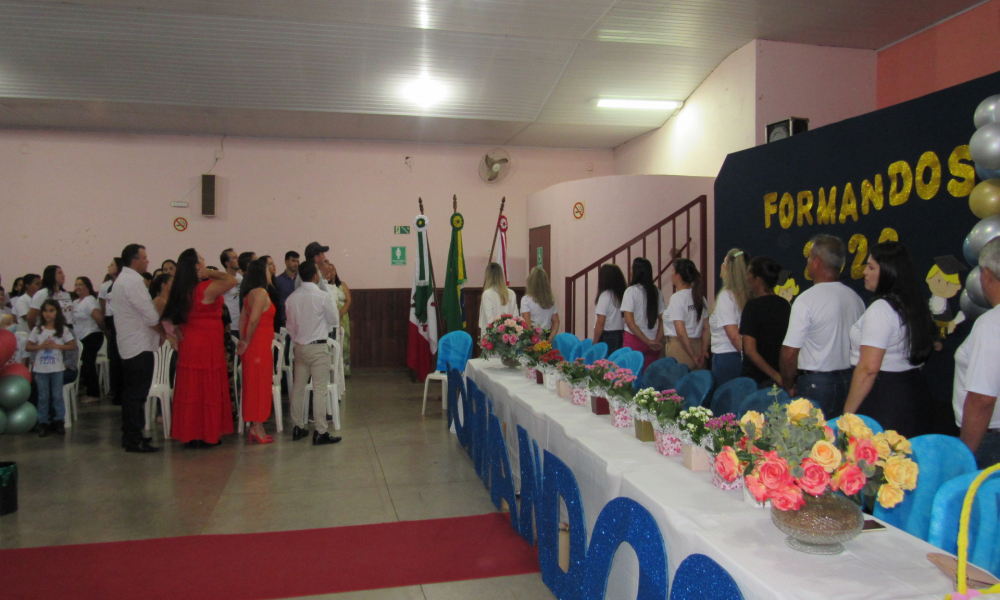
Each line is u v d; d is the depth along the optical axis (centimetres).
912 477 153
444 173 961
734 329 372
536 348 403
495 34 654
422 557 305
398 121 835
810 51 688
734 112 708
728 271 381
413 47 670
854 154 466
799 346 287
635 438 261
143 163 877
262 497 391
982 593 122
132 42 642
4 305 674
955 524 166
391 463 461
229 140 899
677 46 686
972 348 207
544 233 820
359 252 937
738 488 198
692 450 218
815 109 691
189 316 491
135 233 876
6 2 581
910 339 245
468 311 939
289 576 286
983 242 303
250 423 526
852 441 157
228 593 271
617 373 285
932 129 405
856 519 152
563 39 667
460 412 496
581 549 231
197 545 320
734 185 598
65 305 680
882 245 252
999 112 314
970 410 205
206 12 603
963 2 592
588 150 1009
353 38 652
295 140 917
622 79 749
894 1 588
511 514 333
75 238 860
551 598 265
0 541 326
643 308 476
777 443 160
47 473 439
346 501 383
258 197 909
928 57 644
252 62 682
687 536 169
